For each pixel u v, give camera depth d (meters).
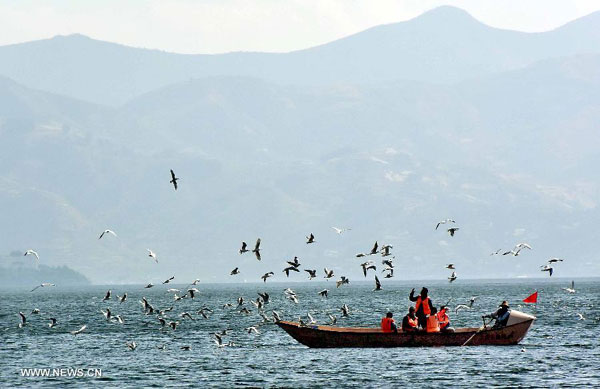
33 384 104.56
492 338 132.25
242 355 127.12
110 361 123.06
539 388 98.12
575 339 142.50
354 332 130.12
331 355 125.31
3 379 108.06
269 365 116.56
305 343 132.88
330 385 101.62
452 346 131.38
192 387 101.12
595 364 113.69
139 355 129.50
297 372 110.44
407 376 106.56
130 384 103.56
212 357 125.50
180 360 122.81
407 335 129.25
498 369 110.69
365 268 125.88
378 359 120.38
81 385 103.38
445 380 103.62
